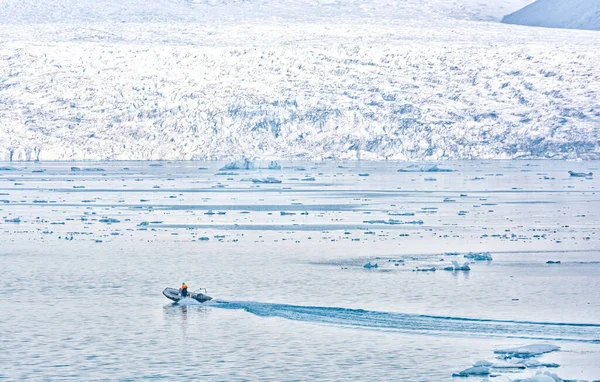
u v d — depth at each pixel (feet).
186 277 503.20
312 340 362.33
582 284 466.70
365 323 386.93
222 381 317.01
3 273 522.47
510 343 352.69
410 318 393.70
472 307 413.80
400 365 329.31
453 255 571.28
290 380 317.01
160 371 328.49
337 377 318.86
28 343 365.61
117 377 322.55
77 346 360.69
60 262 560.61
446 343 353.92
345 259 558.97
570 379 307.17
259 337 368.48
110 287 479.82
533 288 456.86
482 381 307.99
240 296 447.42
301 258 565.12
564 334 363.35
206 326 388.16
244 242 643.04
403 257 565.94
